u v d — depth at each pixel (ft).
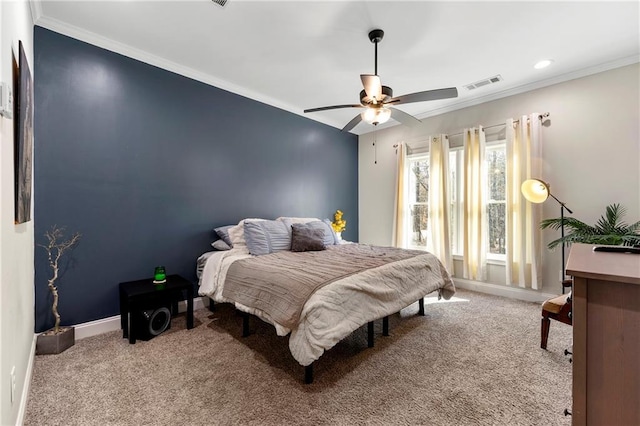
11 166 4.22
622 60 9.29
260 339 7.88
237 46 8.77
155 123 9.46
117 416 4.94
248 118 12.13
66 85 7.79
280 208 13.38
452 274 13.50
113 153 8.59
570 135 10.37
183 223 10.12
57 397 5.41
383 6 7.04
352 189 17.26
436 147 13.74
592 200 9.91
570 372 6.28
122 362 6.64
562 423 4.80
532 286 10.91
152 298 7.88
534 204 10.84
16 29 4.66
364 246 11.73
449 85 11.35
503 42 8.51
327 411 5.09
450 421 4.86
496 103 12.21
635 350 2.57
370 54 9.16
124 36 8.26
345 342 7.77
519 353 7.12
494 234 12.50
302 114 14.38
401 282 8.07
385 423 4.81
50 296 7.48
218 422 4.82
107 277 8.46
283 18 7.49
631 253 3.84
